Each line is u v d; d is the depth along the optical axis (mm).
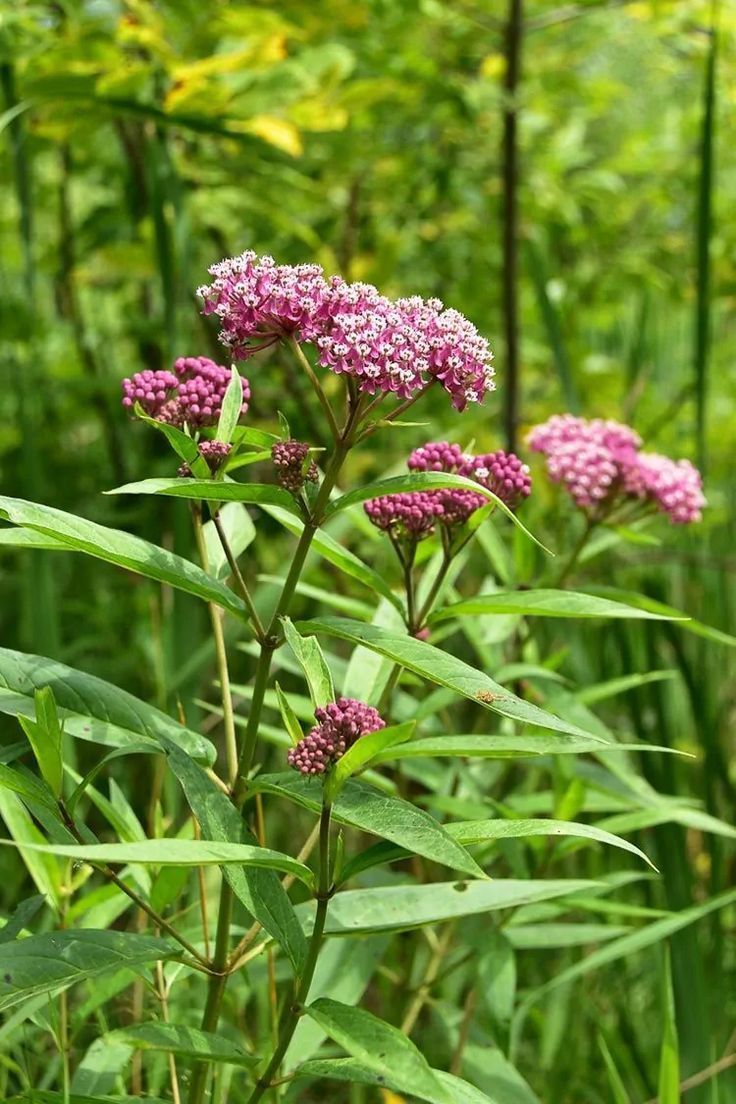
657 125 2006
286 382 1559
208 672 1493
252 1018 1243
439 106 1650
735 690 1713
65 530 840
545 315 1435
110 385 1601
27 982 824
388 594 947
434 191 1785
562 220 1825
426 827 805
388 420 867
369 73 1603
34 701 869
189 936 1020
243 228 1732
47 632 1272
